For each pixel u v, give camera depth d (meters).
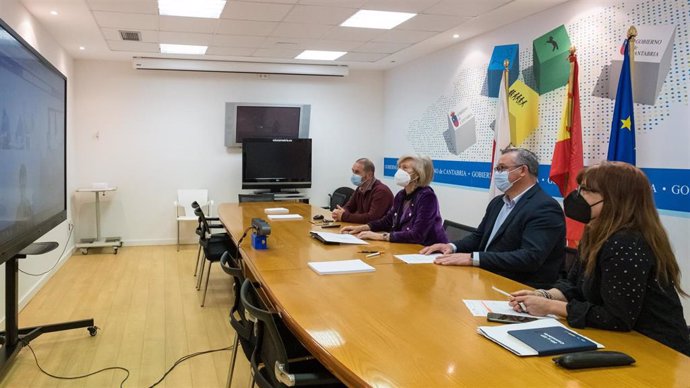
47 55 5.22
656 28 3.59
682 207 3.46
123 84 7.00
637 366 1.34
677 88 3.46
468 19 4.94
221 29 5.25
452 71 6.20
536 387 1.21
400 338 1.52
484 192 5.64
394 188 7.84
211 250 4.40
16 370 2.99
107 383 2.84
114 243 6.60
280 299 1.91
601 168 1.70
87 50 6.24
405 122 7.47
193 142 7.33
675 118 3.48
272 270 2.38
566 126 4.14
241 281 2.19
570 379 1.25
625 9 3.82
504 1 4.36
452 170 6.27
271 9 4.54
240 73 7.44
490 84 5.45
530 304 1.73
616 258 1.58
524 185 2.67
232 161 7.51
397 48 6.34
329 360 1.39
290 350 2.10
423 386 1.21
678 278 1.62
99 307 4.24
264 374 1.87
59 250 5.63
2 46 2.44
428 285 2.13
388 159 8.06
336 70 7.57
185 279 5.20
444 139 6.43
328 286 2.10
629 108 3.58
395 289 2.07
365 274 2.32
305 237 3.31
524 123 4.93
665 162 3.55
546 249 2.46
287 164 7.40
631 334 1.58
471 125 5.83
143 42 5.82
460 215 6.12
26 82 2.88
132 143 7.09
